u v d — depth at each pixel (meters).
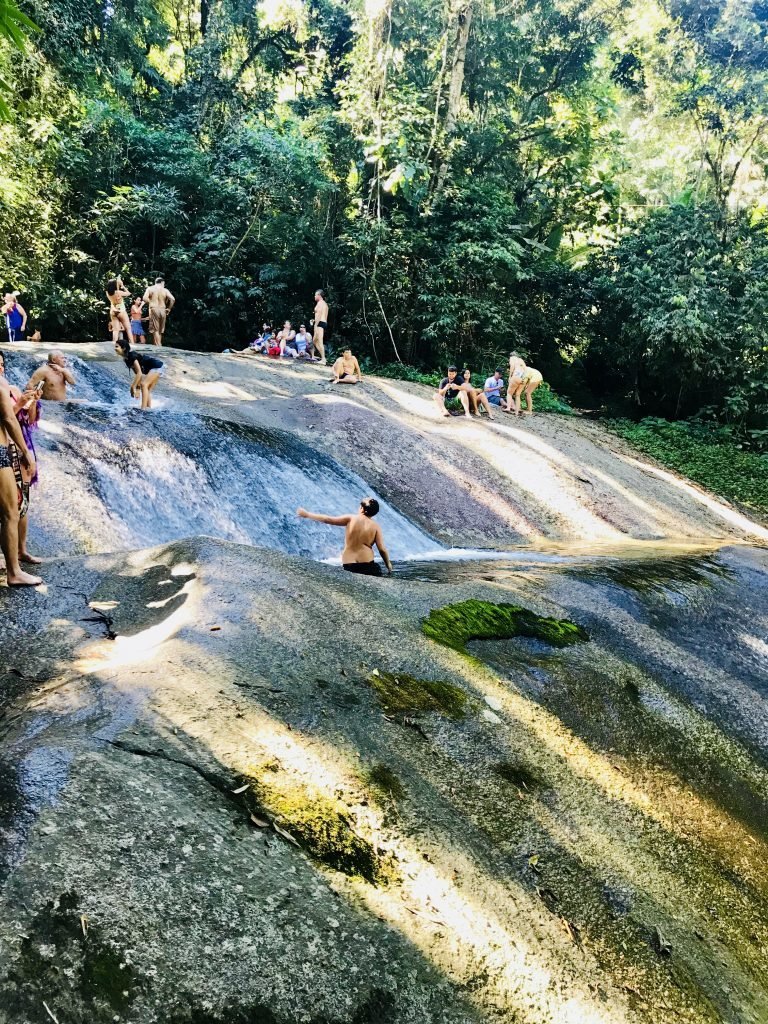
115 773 2.96
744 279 22.50
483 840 3.60
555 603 6.78
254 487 9.27
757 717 6.20
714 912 3.99
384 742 3.93
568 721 5.03
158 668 3.89
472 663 5.11
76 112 20.73
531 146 26.44
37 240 19.08
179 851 2.70
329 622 4.93
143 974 2.23
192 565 5.39
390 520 10.24
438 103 22.02
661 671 6.30
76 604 4.91
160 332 16.39
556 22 25.09
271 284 22.44
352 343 22.81
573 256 27.47
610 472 14.34
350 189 24.17
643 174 29.53
